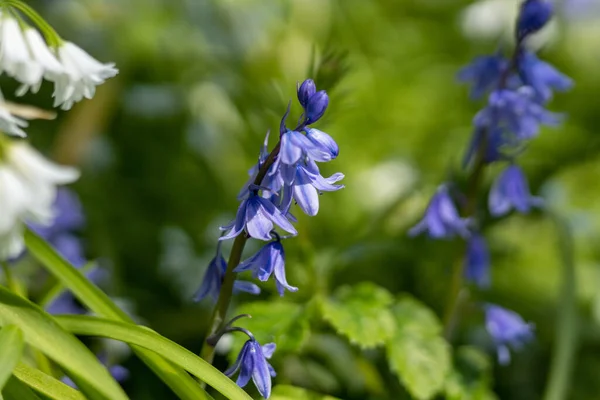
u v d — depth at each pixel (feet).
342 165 4.26
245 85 4.47
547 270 4.22
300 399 3.07
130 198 4.37
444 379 3.23
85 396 2.76
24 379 2.78
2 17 2.71
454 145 4.67
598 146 4.64
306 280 3.36
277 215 2.71
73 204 3.45
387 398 3.38
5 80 4.65
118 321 2.75
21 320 2.68
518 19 3.19
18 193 2.58
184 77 4.66
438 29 5.66
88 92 2.78
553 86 3.21
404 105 4.93
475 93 3.27
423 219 3.27
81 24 4.56
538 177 4.44
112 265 3.71
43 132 4.60
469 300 3.77
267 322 3.17
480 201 3.81
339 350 3.43
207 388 3.10
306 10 4.94
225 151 4.53
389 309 3.26
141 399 3.54
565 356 3.33
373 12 5.57
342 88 4.46
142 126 4.65
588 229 4.38
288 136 2.66
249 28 4.61
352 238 3.86
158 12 4.65
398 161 4.44
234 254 2.78
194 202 4.46
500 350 3.33
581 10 5.33
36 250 2.89
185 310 3.85
